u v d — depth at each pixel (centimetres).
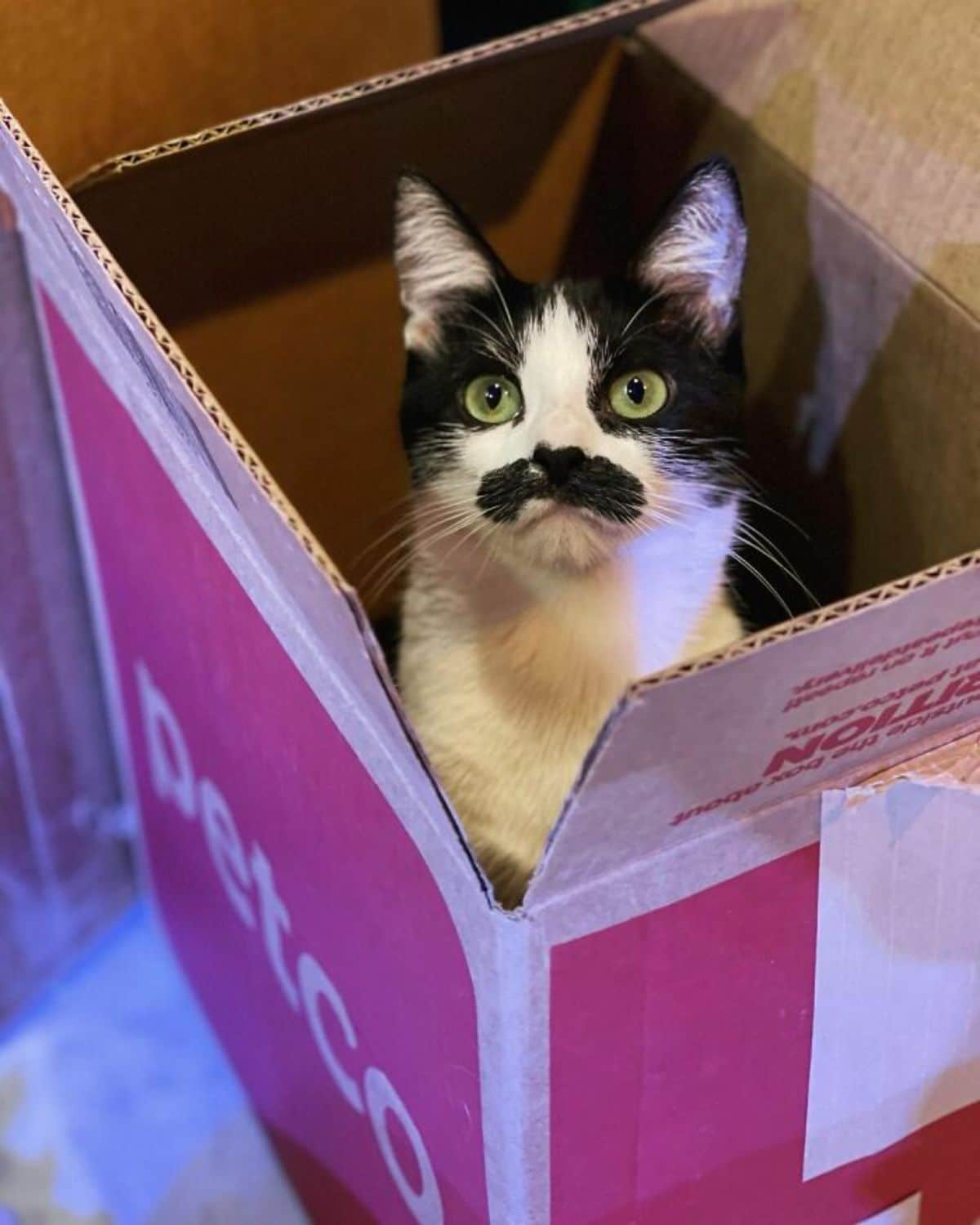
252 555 72
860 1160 84
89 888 139
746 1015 72
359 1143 99
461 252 93
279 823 89
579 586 90
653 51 105
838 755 64
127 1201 120
